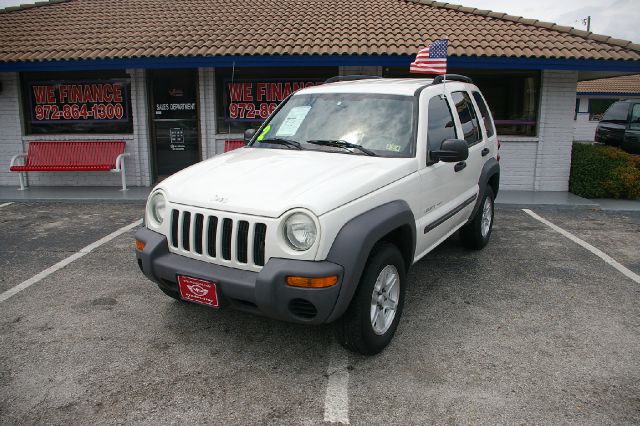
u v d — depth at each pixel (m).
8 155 10.12
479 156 5.39
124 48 9.30
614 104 14.35
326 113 4.51
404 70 9.65
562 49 8.83
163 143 10.10
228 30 9.94
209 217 3.35
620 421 2.93
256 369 3.45
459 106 5.14
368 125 4.27
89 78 9.86
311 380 3.33
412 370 3.44
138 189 9.66
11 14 11.65
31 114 10.09
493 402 3.10
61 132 10.11
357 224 3.22
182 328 4.04
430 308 4.43
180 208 3.48
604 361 3.57
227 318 4.21
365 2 11.87
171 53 8.85
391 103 4.38
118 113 9.94
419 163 4.02
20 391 3.19
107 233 6.79
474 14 10.72
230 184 3.50
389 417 2.96
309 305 3.12
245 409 3.03
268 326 4.07
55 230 6.96
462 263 5.60
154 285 4.93
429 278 5.15
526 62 8.62
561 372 3.43
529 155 9.56
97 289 4.84
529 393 3.19
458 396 3.15
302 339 3.86
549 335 3.96
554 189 9.63
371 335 3.46
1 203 8.70
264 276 3.07
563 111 9.32
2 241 6.43
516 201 8.55
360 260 3.15
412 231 3.81
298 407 3.05
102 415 2.97
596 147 9.78
